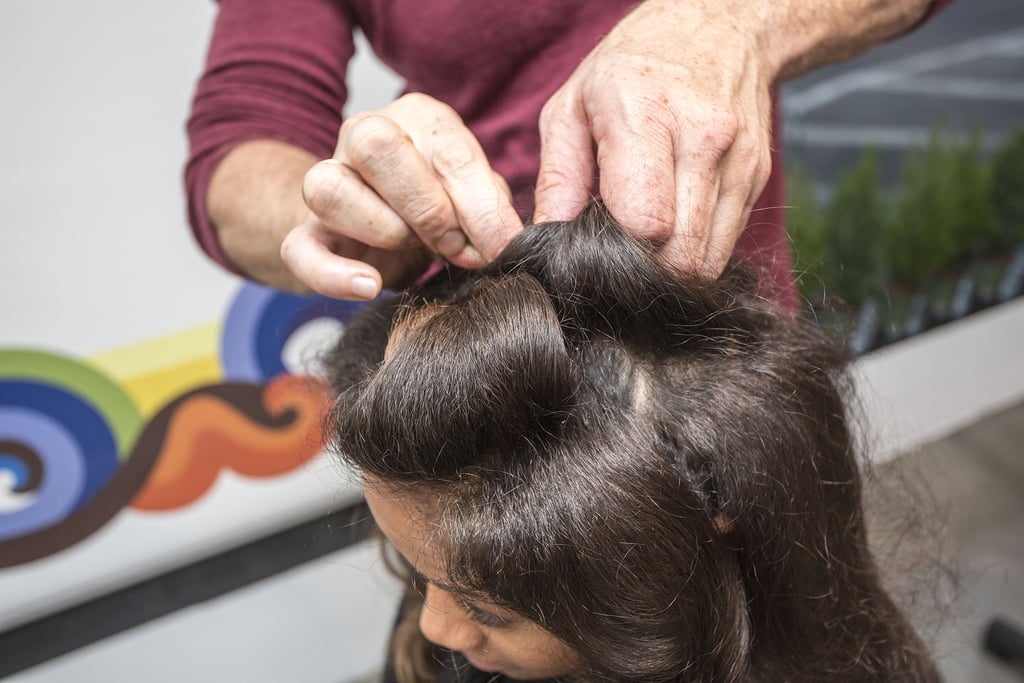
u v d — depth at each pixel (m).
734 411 0.35
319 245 0.39
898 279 1.61
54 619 1.15
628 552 0.31
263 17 0.61
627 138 0.35
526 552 0.31
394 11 0.60
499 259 0.36
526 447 0.32
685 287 0.35
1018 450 1.72
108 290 1.02
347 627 1.32
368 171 0.35
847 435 0.42
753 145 0.38
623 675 0.34
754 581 0.38
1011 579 1.38
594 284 0.34
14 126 0.89
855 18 0.48
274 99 0.59
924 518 0.65
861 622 0.45
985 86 1.63
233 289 1.10
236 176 0.55
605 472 0.31
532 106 0.57
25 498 1.06
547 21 0.55
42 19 0.87
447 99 0.62
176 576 1.23
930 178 1.57
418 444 0.32
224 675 1.25
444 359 0.32
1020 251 1.78
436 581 0.35
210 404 1.15
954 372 1.74
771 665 0.41
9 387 1.00
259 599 1.24
